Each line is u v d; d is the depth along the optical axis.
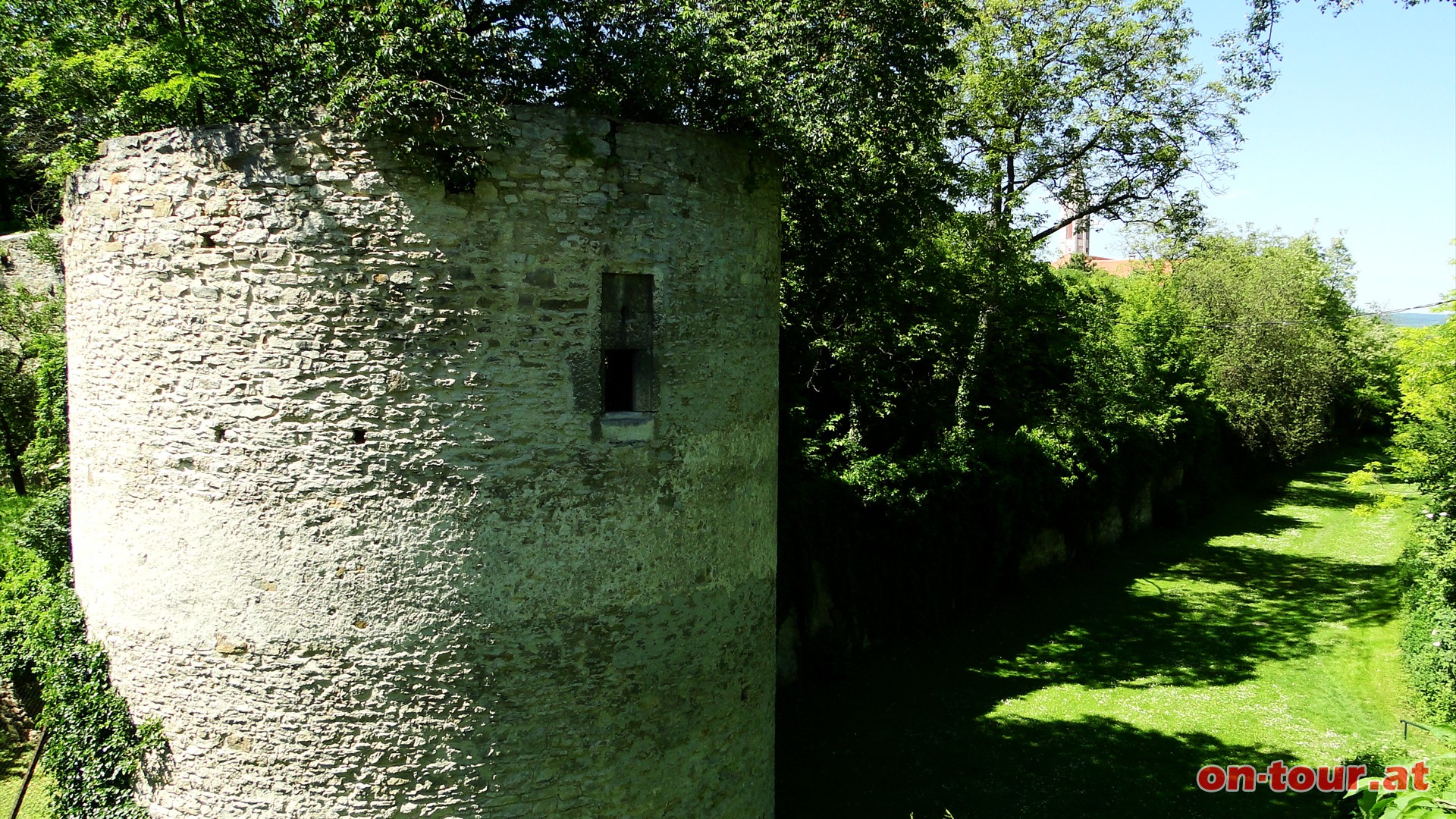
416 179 6.94
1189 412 30.50
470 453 7.17
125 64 8.20
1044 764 13.57
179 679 7.56
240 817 7.46
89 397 8.05
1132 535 27.92
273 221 6.95
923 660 17.88
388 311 6.98
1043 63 23.42
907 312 20.53
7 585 11.11
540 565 7.41
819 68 10.80
